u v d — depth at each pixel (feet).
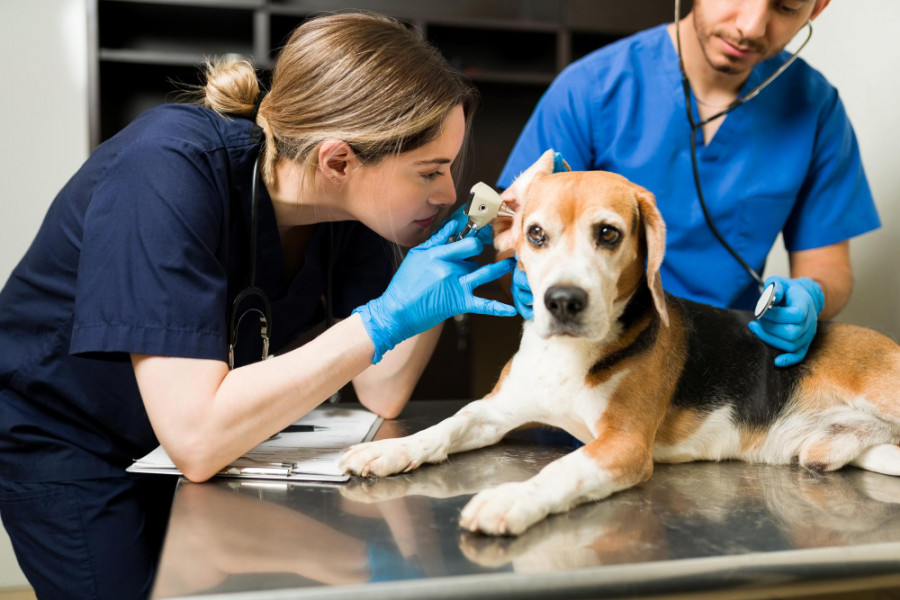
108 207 3.38
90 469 4.05
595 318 3.24
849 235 5.53
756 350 4.05
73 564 3.94
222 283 3.45
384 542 2.49
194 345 3.24
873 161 6.39
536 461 3.62
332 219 4.08
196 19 10.73
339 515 2.77
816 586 2.36
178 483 3.22
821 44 7.05
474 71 10.91
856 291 6.67
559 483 2.86
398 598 2.09
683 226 5.39
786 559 2.34
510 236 3.78
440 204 3.93
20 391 4.04
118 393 3.96
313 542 2.49
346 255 4.81
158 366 3.22
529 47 11.80
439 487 3.16
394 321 3.45
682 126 5.33
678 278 5.49
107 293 3.25
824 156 5.46
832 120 5.43
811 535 2.58
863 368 3.91
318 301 4.67
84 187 3.83
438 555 2.36
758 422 3.91
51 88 9.46
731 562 2.30
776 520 2.76
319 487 3.16
